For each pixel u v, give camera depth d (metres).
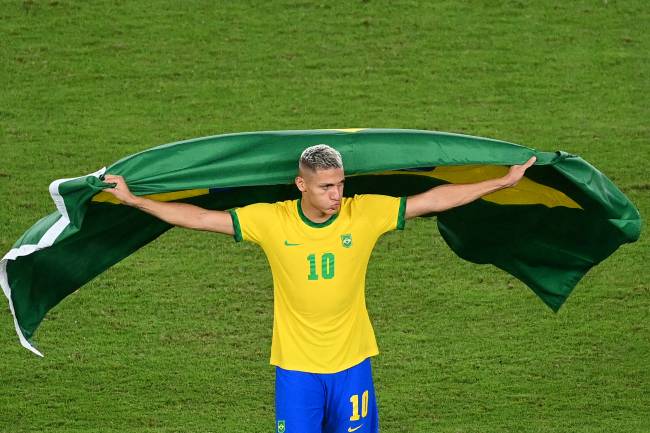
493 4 74.94
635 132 63.78
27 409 42.66
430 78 68.62
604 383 44.34
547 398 43.34
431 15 73.81
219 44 71.00
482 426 41.41
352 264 31.05
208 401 43.41
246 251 54.38
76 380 44.72
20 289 32.75
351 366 32.06
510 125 64.44
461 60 70.12
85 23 72.31
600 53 70.94
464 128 64.06
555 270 36.38
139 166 30.28
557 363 45.78
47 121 64.44
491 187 31.52
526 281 37.22
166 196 34.00
